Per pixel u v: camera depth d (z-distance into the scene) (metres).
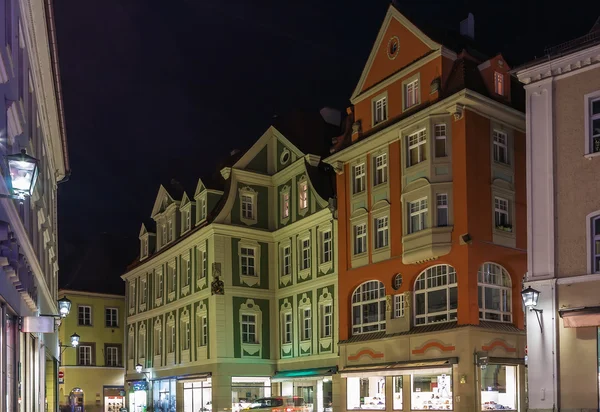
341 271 33.81
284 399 33.38
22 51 14.80
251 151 42.50
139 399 50.56
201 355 40.69
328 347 35.62
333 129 42.97
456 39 32.97
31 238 17.30
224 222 40.31
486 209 28.20
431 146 28.88
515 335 28.02
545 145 22.39
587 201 21.20
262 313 40.59
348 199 34.03
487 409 26.45
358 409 31.38
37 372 20.30
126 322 55.34
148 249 53.28
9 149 11.95
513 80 30.50
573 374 20.50
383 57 32.97
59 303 24.81
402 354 29.31
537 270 21.92
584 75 21.84
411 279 29.56
